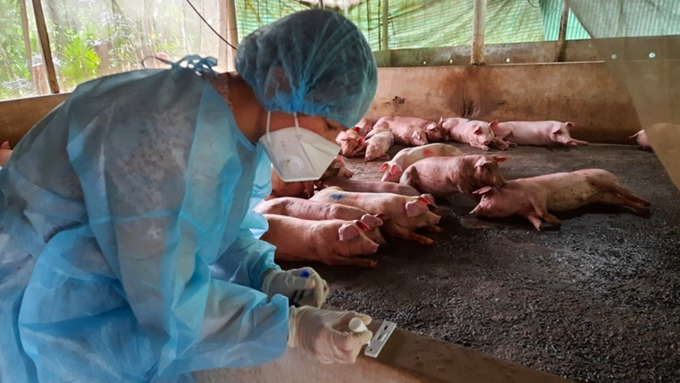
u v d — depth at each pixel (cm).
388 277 198
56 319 106
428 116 536
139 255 92
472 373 116
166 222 91
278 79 98
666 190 295
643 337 151
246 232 145
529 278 192
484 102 504
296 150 107
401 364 119
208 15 497
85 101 95
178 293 94
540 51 609
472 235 239
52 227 102
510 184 254
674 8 146
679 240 222
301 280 127
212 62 104
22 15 377
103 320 108
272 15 547
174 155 90
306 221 212
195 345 102
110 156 89
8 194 103
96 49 420
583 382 131
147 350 108
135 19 441
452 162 278
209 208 100
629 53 155
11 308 106
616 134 452
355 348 104
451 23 672
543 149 432
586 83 454
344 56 101
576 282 188
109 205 91
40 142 100
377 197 240
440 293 183
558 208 258
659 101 154
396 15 691
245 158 109
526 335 154
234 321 104
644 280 187
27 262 104
